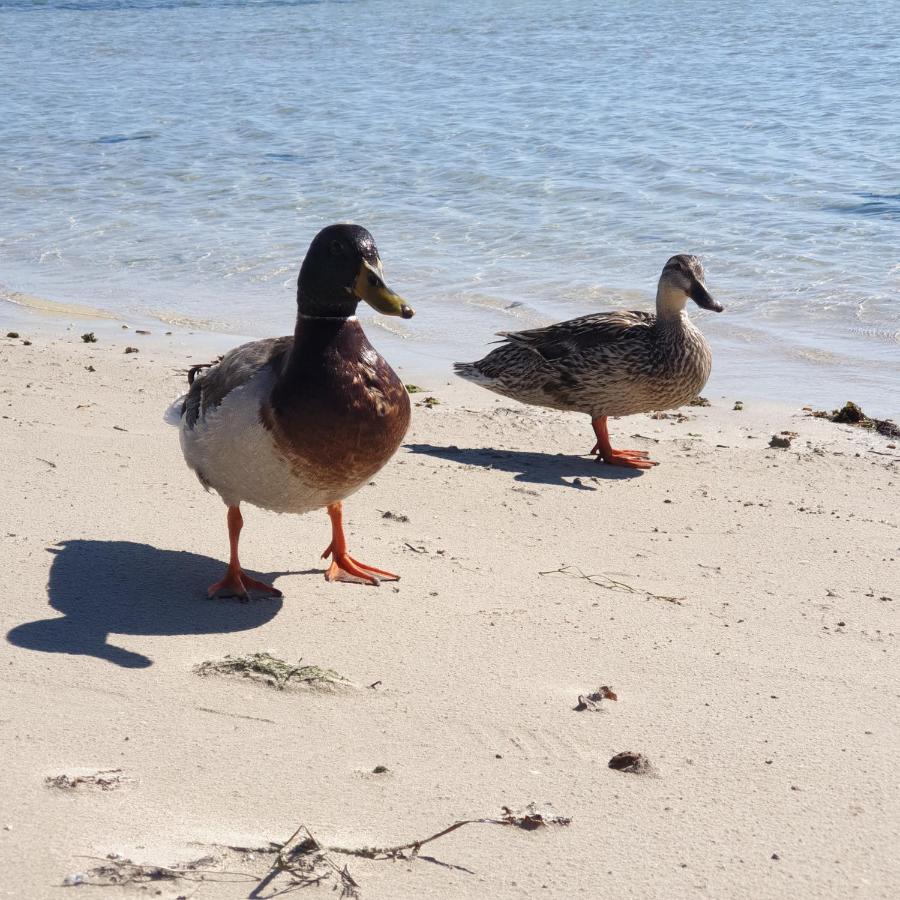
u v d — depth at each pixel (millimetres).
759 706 1428
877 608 1660
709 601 1667
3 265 3461
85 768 1284
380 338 2893
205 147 5004
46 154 4953
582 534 1879
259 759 1312
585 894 1150
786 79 5969
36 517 1758
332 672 1447
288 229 3760
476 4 10609
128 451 2027
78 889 1114
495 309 3039
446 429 2391
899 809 1283
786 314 2955
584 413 2436
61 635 1485
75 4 12000
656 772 1319
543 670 1478
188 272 3367
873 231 3455
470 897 1140
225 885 1134
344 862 1181
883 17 8094
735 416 2482
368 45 8141
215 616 1555
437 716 1387
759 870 1199
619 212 3787
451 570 1716
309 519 1849
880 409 2494
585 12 9477
